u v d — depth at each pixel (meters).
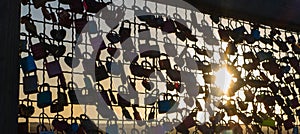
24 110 1.17
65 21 1.25
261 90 1.65
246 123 1.59
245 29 1.62
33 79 1.17
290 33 1.78
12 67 1.12
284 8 1.67
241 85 1.59
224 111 1.54
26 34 1.19
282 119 1.70
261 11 1.60
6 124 1.10
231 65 1.58
